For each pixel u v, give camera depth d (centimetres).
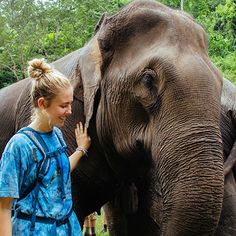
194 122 357
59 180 355
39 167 346
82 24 2094
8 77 2577
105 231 948
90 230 829
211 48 1529
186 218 352
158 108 378
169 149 362
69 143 454
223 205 468
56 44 2258
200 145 352
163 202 373
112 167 458
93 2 2058
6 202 339
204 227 352
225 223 468
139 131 397
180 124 361
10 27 2366
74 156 436
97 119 439
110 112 418
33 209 343
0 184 339
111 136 429
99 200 495
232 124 493
